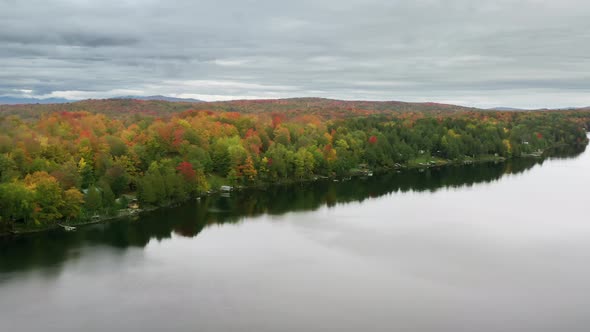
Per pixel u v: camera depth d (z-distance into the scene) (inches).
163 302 2876.5
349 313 2783.0
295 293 3029.0
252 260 3590.1
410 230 4411.9
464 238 4175.7
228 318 2699.3
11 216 4030.5
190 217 4766.2
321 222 4677.7
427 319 2731.3
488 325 2674.7
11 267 3353.8
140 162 5580.7
